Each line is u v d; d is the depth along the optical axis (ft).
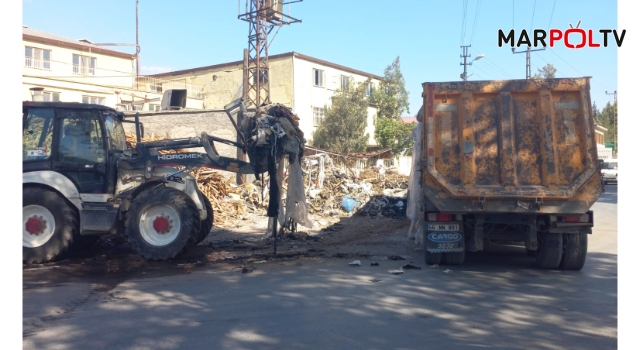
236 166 31.04
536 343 15.48
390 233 40.32
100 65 105.09
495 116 25.68
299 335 16.14
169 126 64.90
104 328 16.85
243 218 45.91
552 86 25.14
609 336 16.07
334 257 30.12
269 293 21.42
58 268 26.89
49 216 27.91
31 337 15.98
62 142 28.73
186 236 28.09
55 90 89.30
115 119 31.94
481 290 22.02
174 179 30.17
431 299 20.51
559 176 24.73
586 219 24.68
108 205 28.43
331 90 122.93
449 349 14.94
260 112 31.35
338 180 63.67
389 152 128.98
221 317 18.04
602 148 118.52
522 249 33.58
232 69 120.16
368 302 20.02
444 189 25.67
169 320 17.71
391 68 140.46
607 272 25.95
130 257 30.04
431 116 26.05
